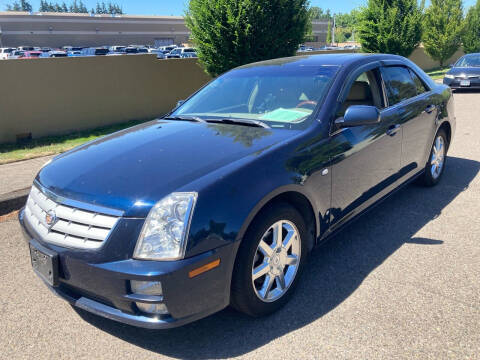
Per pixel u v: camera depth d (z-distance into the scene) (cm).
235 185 246
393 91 412
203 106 390
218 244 234
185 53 3794
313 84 349
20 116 907
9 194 519
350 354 241
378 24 1981
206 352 250
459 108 1126
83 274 237
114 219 231
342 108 335
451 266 332
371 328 262
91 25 6969
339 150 317
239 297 255
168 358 246
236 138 299
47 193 267
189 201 230
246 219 244
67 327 278
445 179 543
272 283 277
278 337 259
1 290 326
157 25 7662
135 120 1123
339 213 330
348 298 295
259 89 371
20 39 6406
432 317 270
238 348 251
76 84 989
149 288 224
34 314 294
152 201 231
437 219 422
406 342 248
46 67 932
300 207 298
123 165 269
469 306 279
